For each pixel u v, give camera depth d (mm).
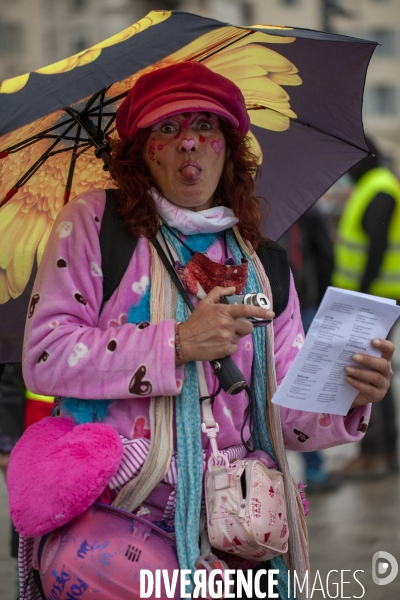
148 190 3727
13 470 3451
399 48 68125
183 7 42562
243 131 3893
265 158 4676
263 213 4680
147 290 3646
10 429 5742
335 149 4715
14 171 4297
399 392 14820
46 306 3590
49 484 3340
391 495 9273
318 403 3668
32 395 5641
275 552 3566
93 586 3361
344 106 4461
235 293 3666
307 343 3494
